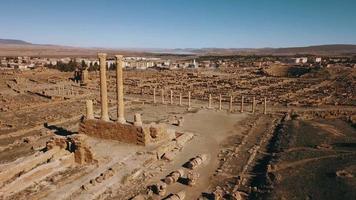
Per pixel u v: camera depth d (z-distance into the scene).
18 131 45.22
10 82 103.62
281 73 140.12
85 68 113.81
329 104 68.44
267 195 25.61
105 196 26.62
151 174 31.16
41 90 86.94
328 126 46.44
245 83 106.31
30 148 38.34
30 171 28.22
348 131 43.56
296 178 28.09
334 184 26.14
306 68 138.25
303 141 38.66
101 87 39.62
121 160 33.19
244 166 33.06
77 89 90.06
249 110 62.06
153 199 26.47
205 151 38.31
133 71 154.00
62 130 45.97
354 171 28.19
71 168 30.84
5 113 57.75
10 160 34.34
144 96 80.38
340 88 93.12
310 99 73.56
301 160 32.09
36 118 53.62
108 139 39.62
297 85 101.19
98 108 63.06
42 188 26.72
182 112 59.78
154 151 35.59
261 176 30.12
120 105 39.16
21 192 25.83
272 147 38.78
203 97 77.88
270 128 47.84
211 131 47.00
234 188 28.05
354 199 23.58
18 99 72.88
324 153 33.72
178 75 133.12
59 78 115.62
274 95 80.38
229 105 64.38
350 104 67.38
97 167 31.31
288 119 52.91
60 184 27.55
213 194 26.31
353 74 122.50
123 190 27.81
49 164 29.64
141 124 38.38
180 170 31.09
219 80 114.75
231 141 42.22
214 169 32.81
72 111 59.66
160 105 67.19
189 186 28.91
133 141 37.94
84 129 41.44
